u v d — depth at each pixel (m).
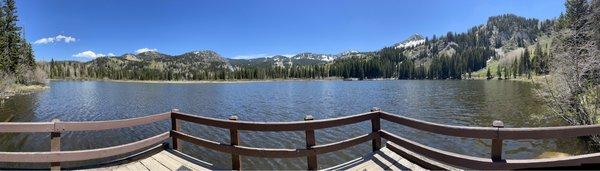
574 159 5.21
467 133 5.18
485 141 19.34
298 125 6.06
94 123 6.16
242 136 21.20
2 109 39.56
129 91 86.38
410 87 96.25
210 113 39.09
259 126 6.16
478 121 29.62
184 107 45.94
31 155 5.88
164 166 6.75
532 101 43.12
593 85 15.82
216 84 146.00
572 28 19.38
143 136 21.62
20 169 6.80
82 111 39.75
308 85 124.56
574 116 16.67
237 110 41.91
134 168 6.61
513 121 27.50
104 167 6.63
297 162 14.87
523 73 125.62
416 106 43.38
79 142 19.83
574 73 16.09
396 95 64.00
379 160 6.43
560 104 16.95
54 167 6.01
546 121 23.30
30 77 82.69
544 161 5.09
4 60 58.12
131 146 6.77
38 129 5.81
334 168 6.22
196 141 7.10
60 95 65.81
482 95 57.53
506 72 141.12
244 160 15.17
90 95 68.31
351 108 43.06
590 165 5.45
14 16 65.19
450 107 41.03
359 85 118.19
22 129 5.75
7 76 58.00
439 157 5.63
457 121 30.12
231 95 70.56
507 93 59.62
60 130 5.98
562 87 16.80
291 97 63.03
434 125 5.57
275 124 6.09
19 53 69.69
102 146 18.94
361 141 6.61
